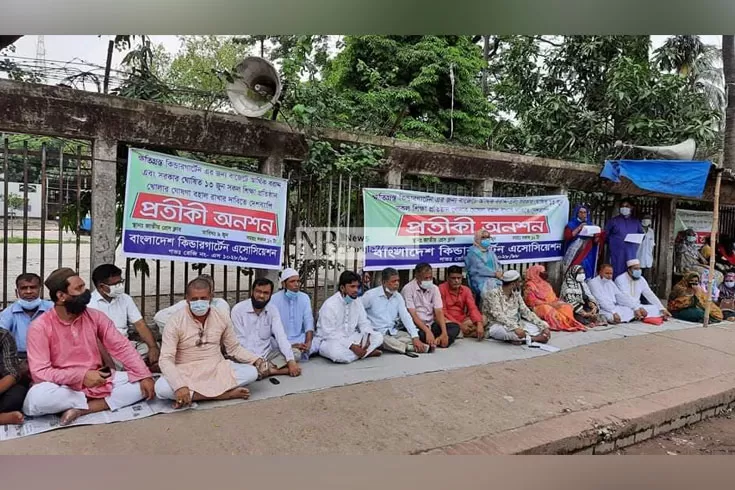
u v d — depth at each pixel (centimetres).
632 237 772
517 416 376
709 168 711
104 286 413
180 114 471
